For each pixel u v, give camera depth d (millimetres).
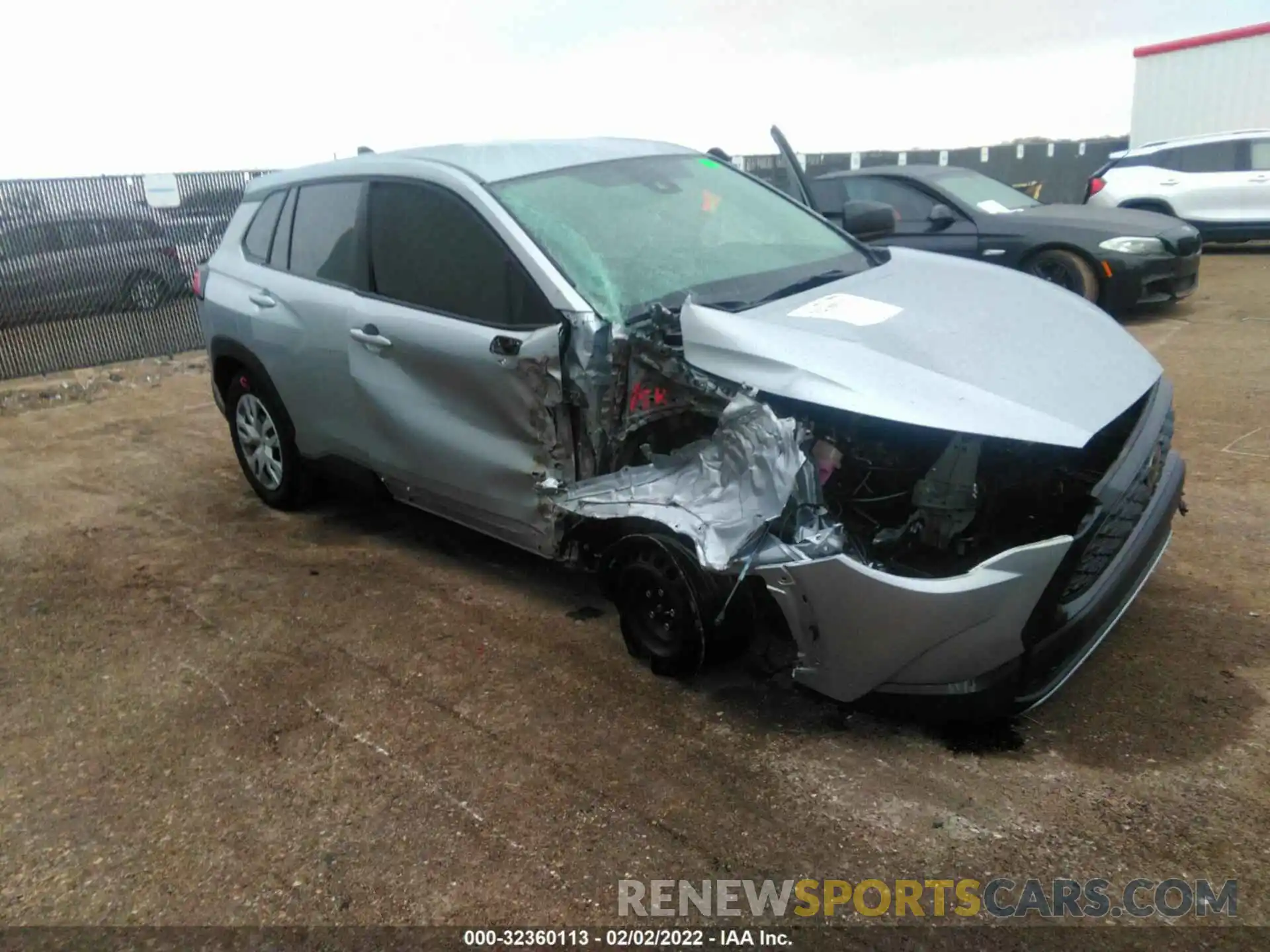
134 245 9922
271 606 4266
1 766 3225
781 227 4324
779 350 3035
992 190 9617
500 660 3693
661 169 4414
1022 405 2822
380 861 2680
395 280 4129
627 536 3303
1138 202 14031
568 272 3504
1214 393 6465
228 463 6395
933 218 9055
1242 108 17031
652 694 3402
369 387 4223
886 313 3393
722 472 3088
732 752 3051
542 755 3098
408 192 4125
